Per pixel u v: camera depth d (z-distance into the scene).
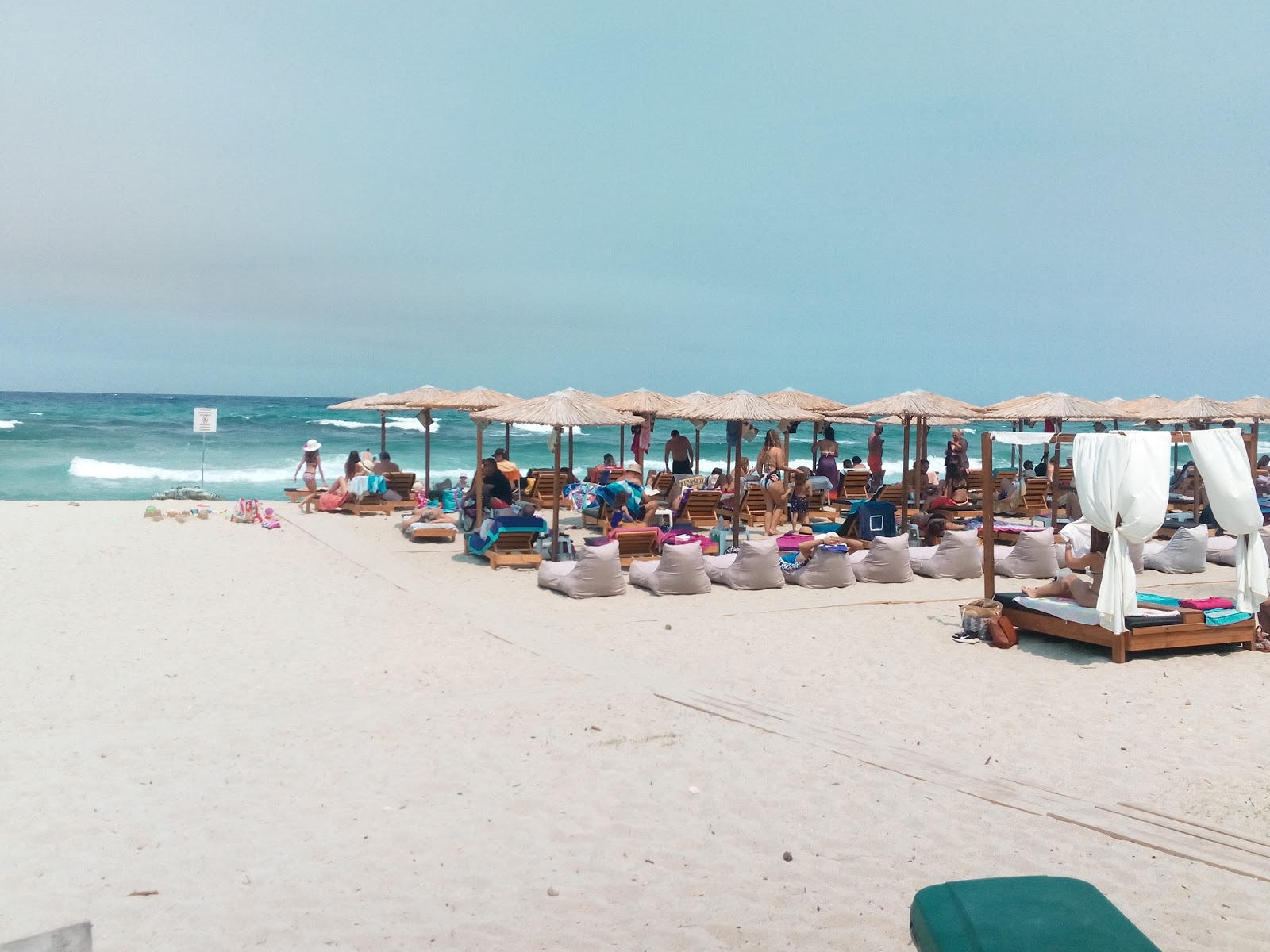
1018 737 7.15
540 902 4.73
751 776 6.35
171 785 6.10
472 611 11.30
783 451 18.59
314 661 9.05
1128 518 8.90
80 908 4.59
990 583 10.30
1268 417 21.30
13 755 6.55
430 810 5.79
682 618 11.02
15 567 13.36
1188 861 5.16
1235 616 9.70
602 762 6.57
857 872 5.06
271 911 4.61
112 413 72.44
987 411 20.14
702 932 4.46
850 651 9.63
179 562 14.18
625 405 22.22
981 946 3.16
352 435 53.94
